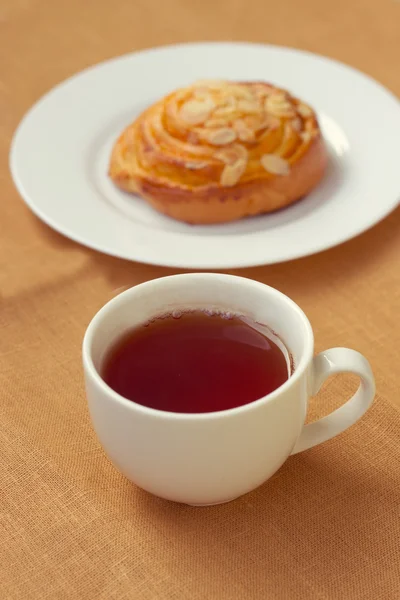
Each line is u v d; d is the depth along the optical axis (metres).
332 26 0.94
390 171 0.73
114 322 0.53
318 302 0.65
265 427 0.50
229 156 0.72
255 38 0.92
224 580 0.51
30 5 0.99
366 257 0.69
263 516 0.54
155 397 0.52
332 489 0.55
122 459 0.51
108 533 0.53
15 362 0.62
